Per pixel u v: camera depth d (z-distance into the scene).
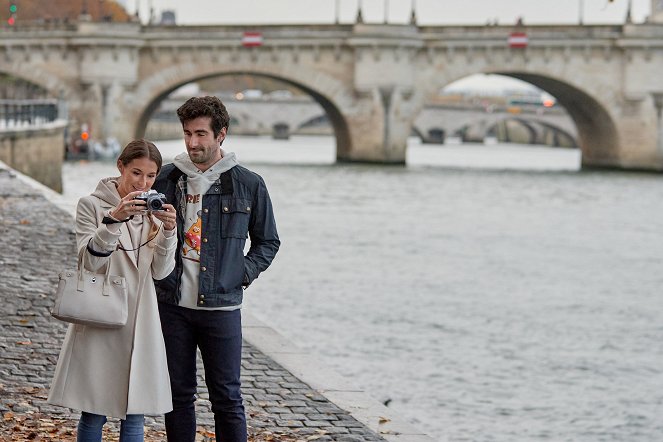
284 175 106.25
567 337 33.72
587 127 136.75
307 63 126.56
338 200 81.44
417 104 128.00
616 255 55.44
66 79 126.00
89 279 10.88
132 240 11.04
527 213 76.50
